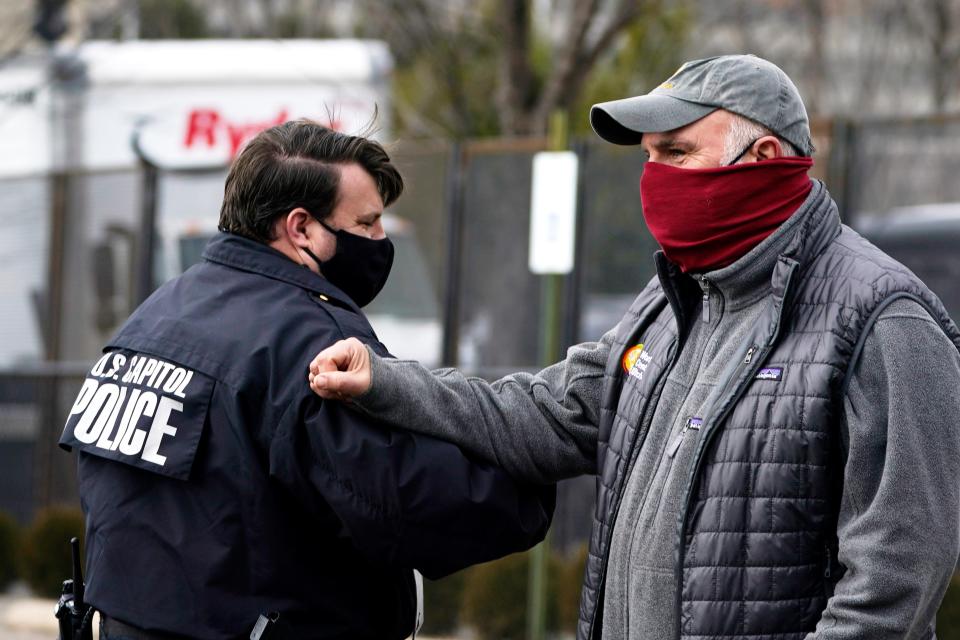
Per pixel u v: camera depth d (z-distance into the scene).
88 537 10.55
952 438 9.18
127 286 35.75
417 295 31.30
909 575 8.98
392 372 10.17
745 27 59.56
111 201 36.31
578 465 11.33
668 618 9.85
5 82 42.62
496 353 29.50
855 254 9.74
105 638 10.21
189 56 41.69
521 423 11.03
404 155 29.72
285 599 10.00
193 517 9.99
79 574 10.66
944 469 9.12
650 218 10.28
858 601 9.02
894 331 9.25
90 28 47.44
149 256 35.38
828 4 62.72
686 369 10.39
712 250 10.03
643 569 10.05
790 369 9.53
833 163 24.55
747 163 9.90
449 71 53.62
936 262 24.25
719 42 61.38
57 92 42.22
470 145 30.19
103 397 10.50
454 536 10.27
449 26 54.03
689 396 10.13
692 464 9.74
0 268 38.09
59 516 33.66
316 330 10.26
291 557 10.03
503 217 29.58
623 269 27.41
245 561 9.96
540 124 45.72
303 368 10.08
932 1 59.56
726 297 10.16
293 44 41.44
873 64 60.84
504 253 29.55
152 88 41.72
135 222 35.81
